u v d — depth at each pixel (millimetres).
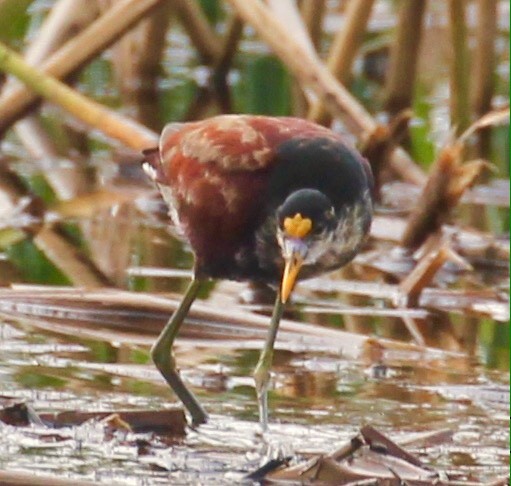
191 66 19125
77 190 14805
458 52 15477
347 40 14977
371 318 11578
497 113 13086
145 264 12781
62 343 10586
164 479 8047
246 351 10672
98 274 12414
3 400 9141
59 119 17031
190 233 9734
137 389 9672
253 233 9484
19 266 12500
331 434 8945
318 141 9461
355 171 9492
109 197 14672
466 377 10188
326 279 12602
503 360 10633
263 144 9422
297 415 9305
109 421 8820
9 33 15367
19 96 14188
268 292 12164
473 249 13305
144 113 17328
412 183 14266
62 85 13305
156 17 17844
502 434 9062
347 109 13602
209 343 10820
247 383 9977
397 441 8805
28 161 15602
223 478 8094
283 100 18422
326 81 13625
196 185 9555
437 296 12133
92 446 8539
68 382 9734
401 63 16688
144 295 11164
